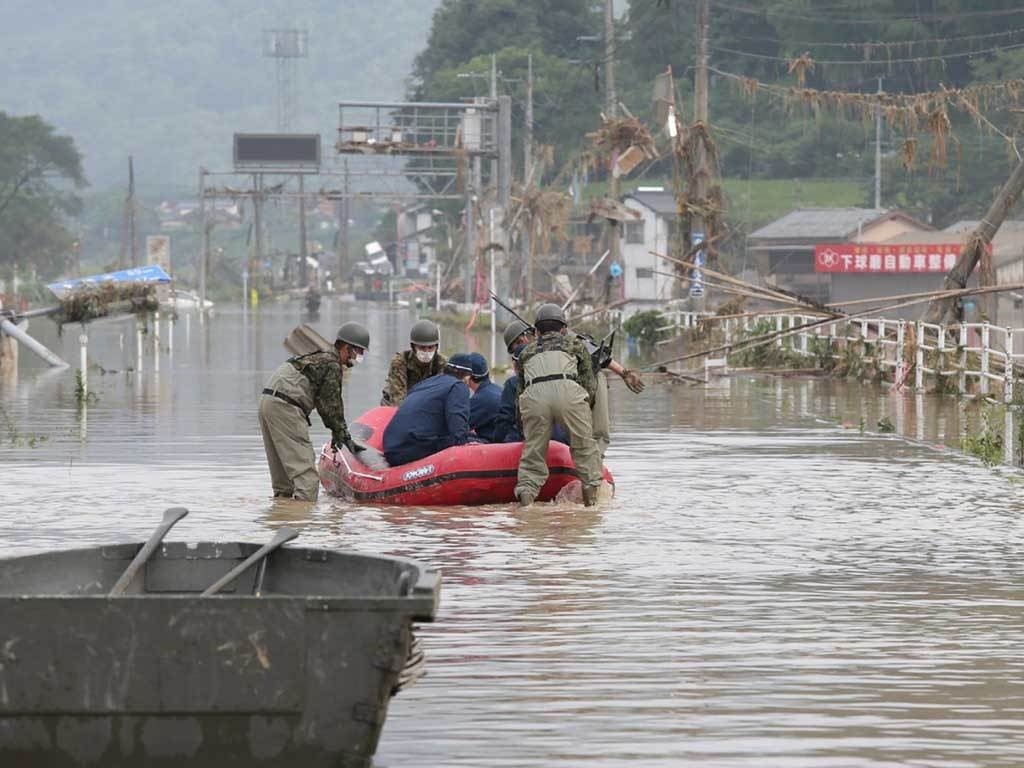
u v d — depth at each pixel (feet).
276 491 119.96
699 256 338.95
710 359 278.46
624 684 63.36
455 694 61.77
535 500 116.78
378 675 47.57
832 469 139.85
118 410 205.98
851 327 282.36
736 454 152.25
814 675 64.85
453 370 124.77
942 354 228.63
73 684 47.19
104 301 259.19
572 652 68.69
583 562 91.09
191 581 59.36
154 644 47.32
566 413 113.50
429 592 48.78
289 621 47.47
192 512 112.27
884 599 80.43
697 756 53.98
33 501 118.32
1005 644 70.44
